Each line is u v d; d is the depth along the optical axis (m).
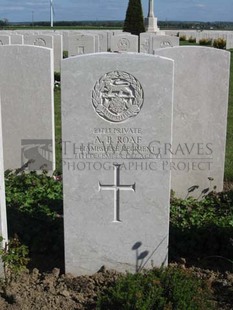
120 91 1.59
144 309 1.38
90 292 1.62
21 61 2.58
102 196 1.67
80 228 1.70
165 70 1.56
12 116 2.67
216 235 1.93
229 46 12.41
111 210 1.68
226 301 1.56
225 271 1.76
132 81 1.58
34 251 1.90
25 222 2.07
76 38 7.08
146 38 7.91
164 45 7.31
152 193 1.66
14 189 2.42
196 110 2.36
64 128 1.62
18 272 1.71
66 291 1.61
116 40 7.59
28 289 1.63
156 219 1.68
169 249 1.88
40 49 2.56
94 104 1.60
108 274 1.70
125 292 1.48
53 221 2.08
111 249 1.72
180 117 2.38
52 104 2.65
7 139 2.71
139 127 1.61
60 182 2.57
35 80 2.60
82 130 1.62
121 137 1.62
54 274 1.72
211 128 2.39
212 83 2.32
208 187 2.49
